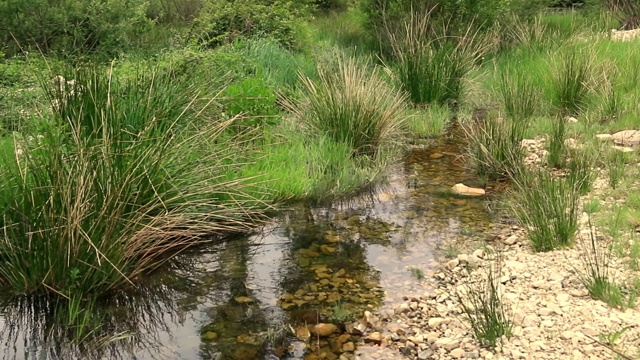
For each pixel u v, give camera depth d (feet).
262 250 14.60
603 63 26.07
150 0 39.91
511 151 18.95
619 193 16.40
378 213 16.67
